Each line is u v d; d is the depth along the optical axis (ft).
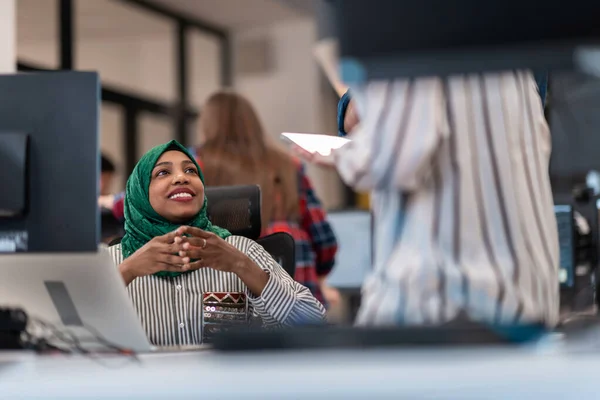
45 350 5.34
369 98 4.74
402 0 4.04
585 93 10.03
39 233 5.22
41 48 22.56
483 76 4.84
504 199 4.74
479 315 4.53
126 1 27.30
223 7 28.68
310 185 12.44
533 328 4.11
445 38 3.99
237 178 11.44
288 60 29.94
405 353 3.68
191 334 8.09
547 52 3.93
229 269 7.56
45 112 5.24
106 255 5.13
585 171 10.46
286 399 3.36
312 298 8.16
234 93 11.85
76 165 5.21
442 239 4.68
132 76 28.12
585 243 9.03
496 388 3.31
